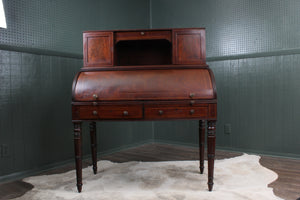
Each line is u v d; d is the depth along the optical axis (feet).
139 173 8.45
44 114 9.23
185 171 8.59
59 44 9.70
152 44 8.79
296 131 10.25
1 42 7.97
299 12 10.03
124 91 6.77
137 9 13.21
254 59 11.03
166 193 6.68
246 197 6.32
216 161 9.72
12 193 7.09
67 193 6.82
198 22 12.44
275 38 10.53
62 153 9.85
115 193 6.73
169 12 13.33
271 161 9.89
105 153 11.50
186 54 7.34
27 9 8.65
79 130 6.90
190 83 6.78
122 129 12.37
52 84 9.48
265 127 10.87
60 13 9.73
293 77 10.26
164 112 6.70
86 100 6.82
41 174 8.82
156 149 12.42
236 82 11.46
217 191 6.76
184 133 13.00
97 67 7.40
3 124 8.08
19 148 8.49
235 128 11.55
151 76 6.97
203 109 6.67
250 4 11.03
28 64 8.74
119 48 8.90
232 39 11.51
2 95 8.06
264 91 10.85
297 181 7.58
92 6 10.96
